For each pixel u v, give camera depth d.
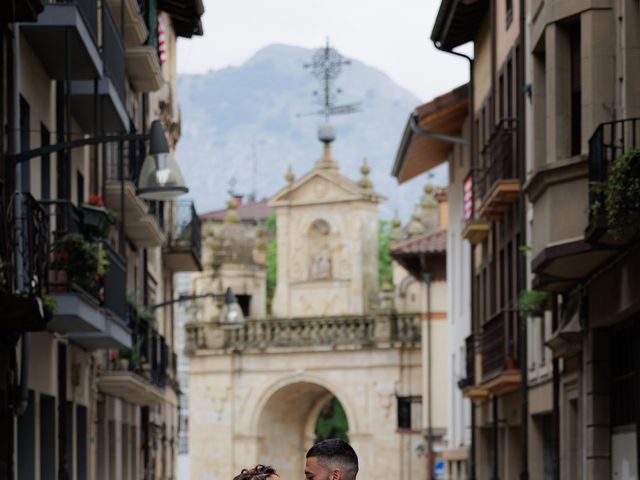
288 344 91.50
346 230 92.75
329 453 13.22
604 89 30.88
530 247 35.72
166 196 27.58
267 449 93.81
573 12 31.53
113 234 46.62
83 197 39.22
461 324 66.19
